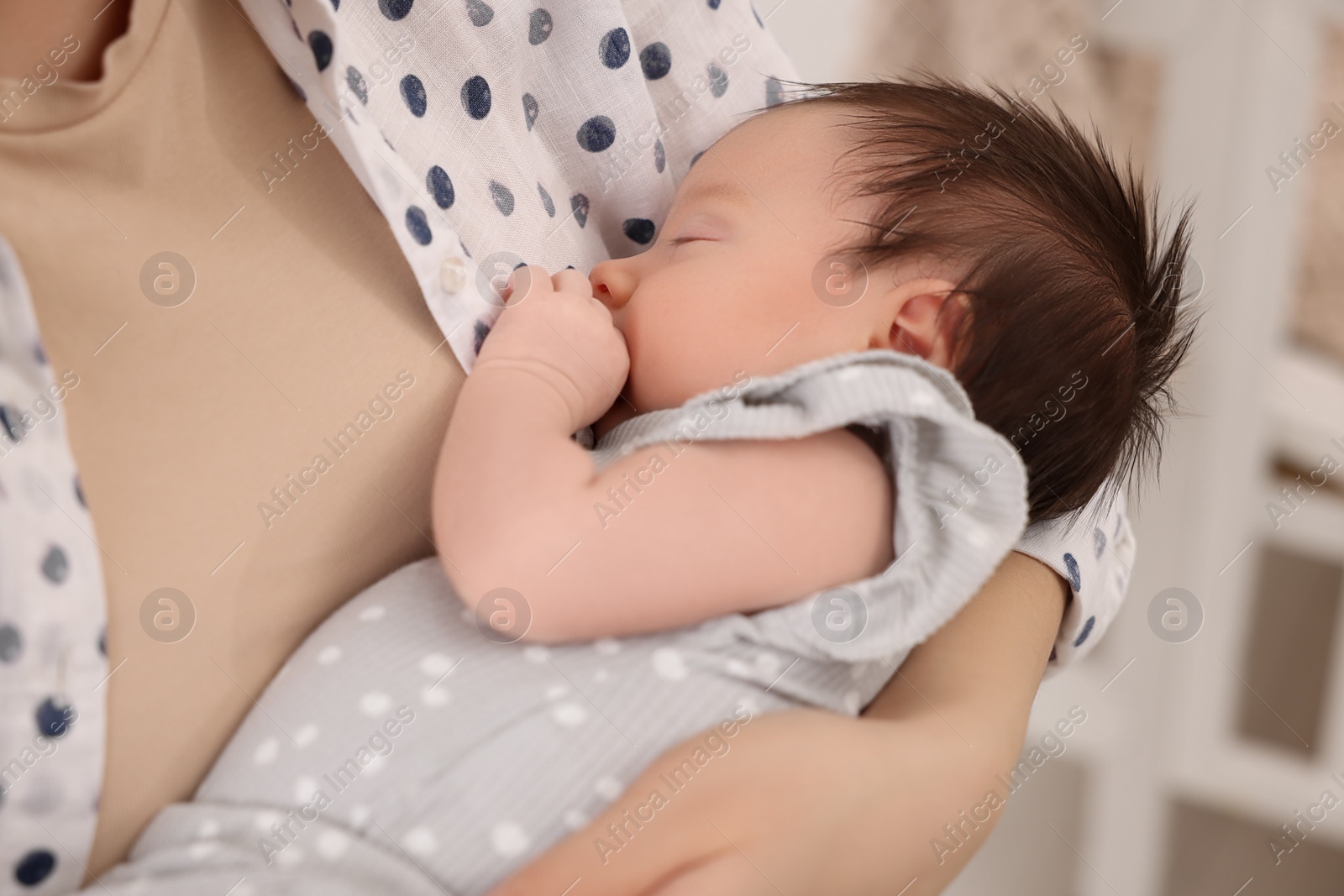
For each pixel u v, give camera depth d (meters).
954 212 0.66
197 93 0.51
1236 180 1.52
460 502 0.53
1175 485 1.58
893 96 0.74
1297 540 1.59
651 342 0.65
